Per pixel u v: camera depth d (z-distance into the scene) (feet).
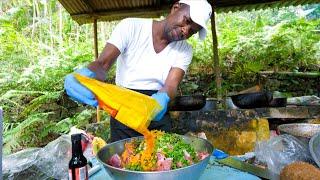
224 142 7.81
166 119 5.45
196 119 7.95
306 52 13.43
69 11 10.38
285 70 13.33
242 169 3.97
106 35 17.71
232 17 16.98
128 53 4.97
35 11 18.02
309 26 14.12
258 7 10.70
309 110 8.15
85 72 3.94
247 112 7.86
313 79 12.66
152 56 4.94
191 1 4.53
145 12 10.69
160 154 3.19
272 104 8.05
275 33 14.14
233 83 13.12
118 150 3.57
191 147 3.52
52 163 3.76
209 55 14.03
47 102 12.35
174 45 5.02
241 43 14.25
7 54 14.69
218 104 9.09
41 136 11.13
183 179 2.75
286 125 5.01
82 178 3.01
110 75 12.20
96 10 10.51
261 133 7.58
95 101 3.22
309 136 4.38
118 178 2.83
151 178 2.64
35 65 13.82
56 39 17.24
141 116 3.07
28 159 3.84
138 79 5.00
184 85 13.08
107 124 9.54
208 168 4.00
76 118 11.50
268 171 3.85
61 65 13.71
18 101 12.64
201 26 4.51
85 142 4.40
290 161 3.81
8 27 14.83
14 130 10.59
